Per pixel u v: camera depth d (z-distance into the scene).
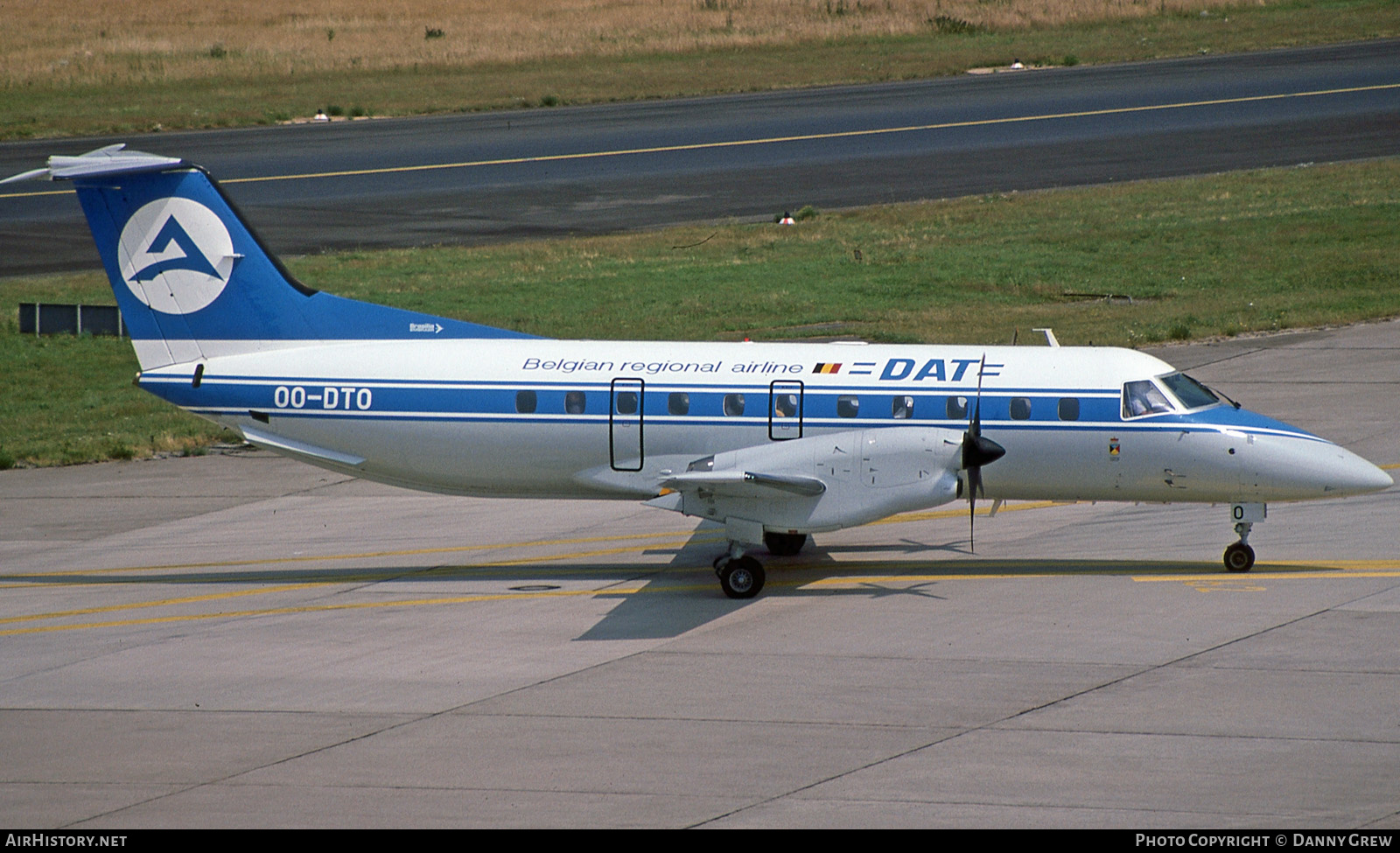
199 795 52.66
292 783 53.66
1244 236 190.38
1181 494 82.56
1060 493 84.38
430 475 87.25
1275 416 117.19
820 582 83.00
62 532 100.44
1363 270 174.38
